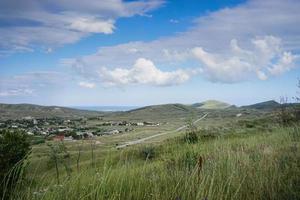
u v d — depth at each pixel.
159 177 4.83
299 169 5.42
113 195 4.05
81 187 4.14
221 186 4.29
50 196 3.90
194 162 5.70
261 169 5.36
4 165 5.92
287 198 4.42
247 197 4.45
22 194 3.95
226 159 5.85
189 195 4.18
